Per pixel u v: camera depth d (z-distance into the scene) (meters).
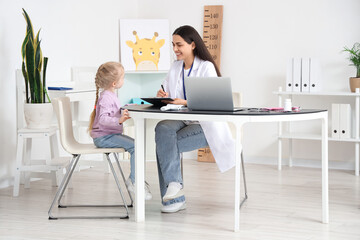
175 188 3.93
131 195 4.20
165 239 3.34
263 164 6.04
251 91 6.11
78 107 5.69
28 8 5.10
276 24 5.95
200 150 6.21
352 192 4.61
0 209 4.11
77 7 5.72
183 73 4.12
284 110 3.52
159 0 6.52
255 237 3.35
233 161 3.88
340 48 5.66
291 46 5.89
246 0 6.07
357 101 5.30
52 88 4.97
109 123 3.91
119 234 3.45
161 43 6.44
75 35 5.70
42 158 5.30
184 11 6.40
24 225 3.68
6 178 4.94
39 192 4.68
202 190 4.69
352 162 5.68
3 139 4.89
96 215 3.90
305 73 5.55
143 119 3.69
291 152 5.86
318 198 4.38
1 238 3.39
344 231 3.48
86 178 5.25
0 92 4.84
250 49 6.09
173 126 3.89
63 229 3.58
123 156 6.19
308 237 3.35
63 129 3.81
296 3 5.84
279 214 3.89
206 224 3.65
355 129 5.40
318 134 5.72
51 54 5.39
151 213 3.95
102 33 6.09
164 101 3.84
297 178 5.21
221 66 6.25
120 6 6.38
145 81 6.59
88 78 5.93
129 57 6.36
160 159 3.91
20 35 5.01
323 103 5.77
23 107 4.92
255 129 6.12
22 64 4.67
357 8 5.57
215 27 6.21
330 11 5.69
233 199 4.35
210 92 3.48
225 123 3.88
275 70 5.98
